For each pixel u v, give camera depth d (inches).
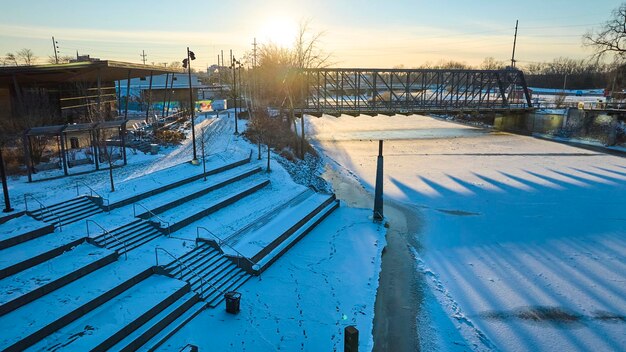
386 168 1801.2
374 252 905.5
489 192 1407.5
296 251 893.8
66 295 588.1
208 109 3166.8
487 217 1165.7
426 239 1013.2
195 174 1168.8
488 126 3472.0
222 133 1968.5
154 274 686.5
